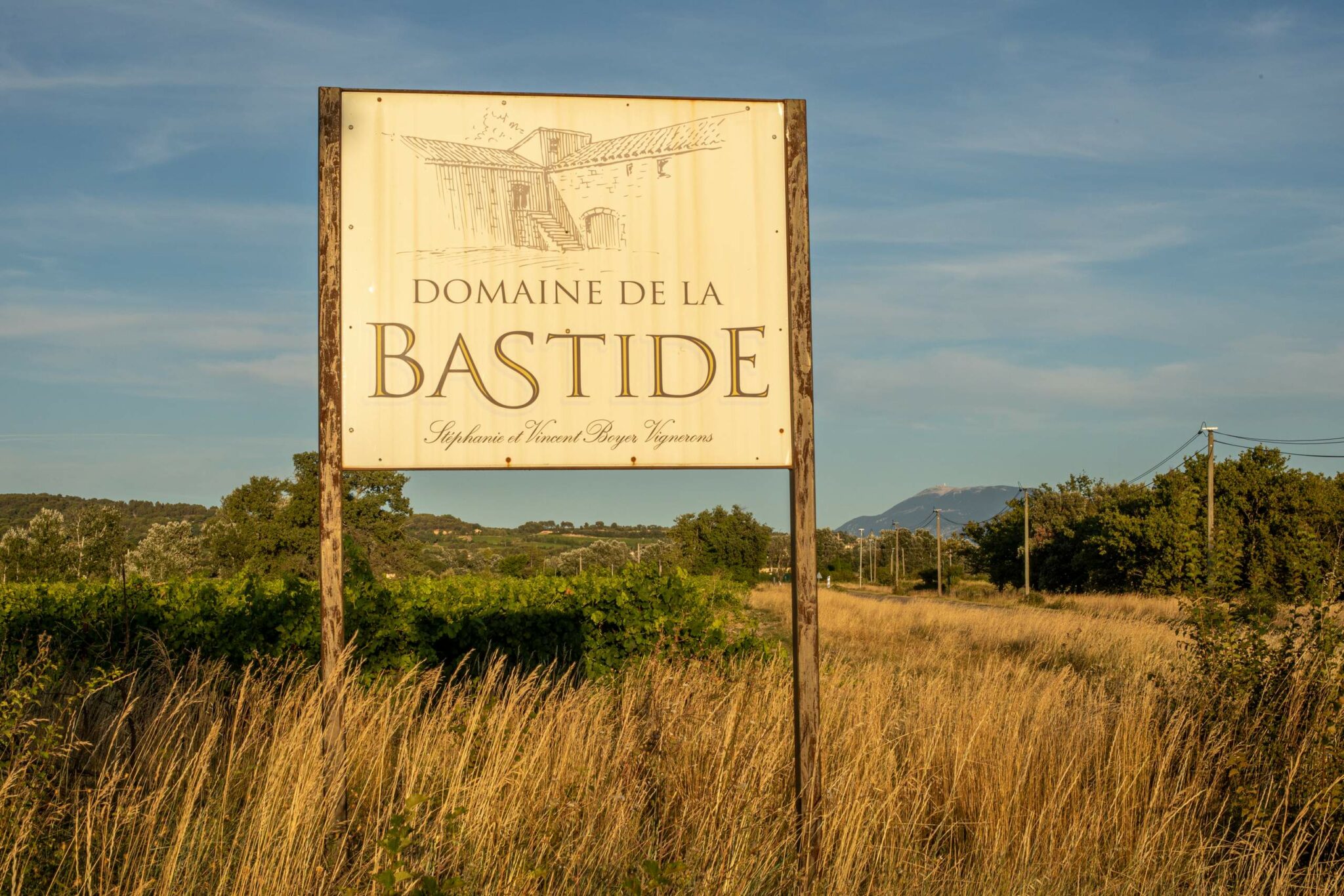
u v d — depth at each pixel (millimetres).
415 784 4293
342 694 3955
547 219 4230
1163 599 32625
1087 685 7793
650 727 4957
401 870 3373
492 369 4168
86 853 3648
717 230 4320
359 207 4125
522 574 42562
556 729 4977
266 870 3500
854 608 29281
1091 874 4422
